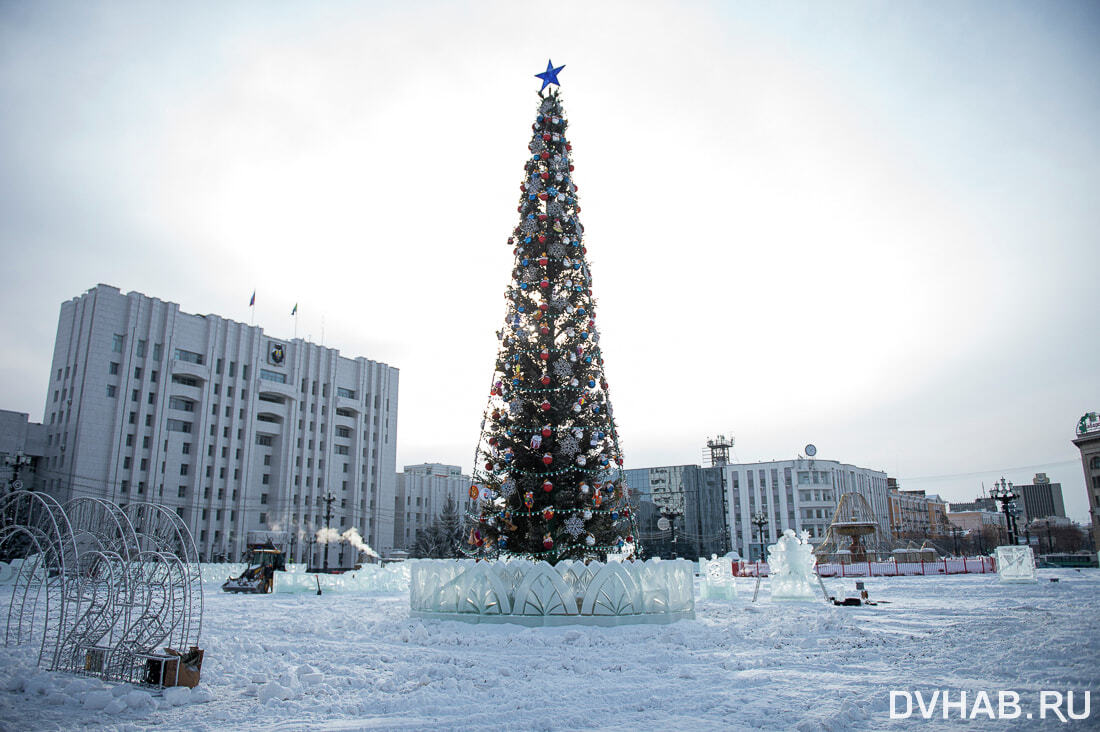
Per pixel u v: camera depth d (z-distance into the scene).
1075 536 123.19
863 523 55.19
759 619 17.20
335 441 109.19
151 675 9.61
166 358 89.25
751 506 118.75
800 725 7.33
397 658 11.73
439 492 135.88
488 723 7.81
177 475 88.88
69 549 12.26
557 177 19.03
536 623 14.86
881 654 11.90
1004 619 16.03
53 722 7.78
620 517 17.69
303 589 33.28
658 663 11.28
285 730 7.52
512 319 18.23
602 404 18.09
